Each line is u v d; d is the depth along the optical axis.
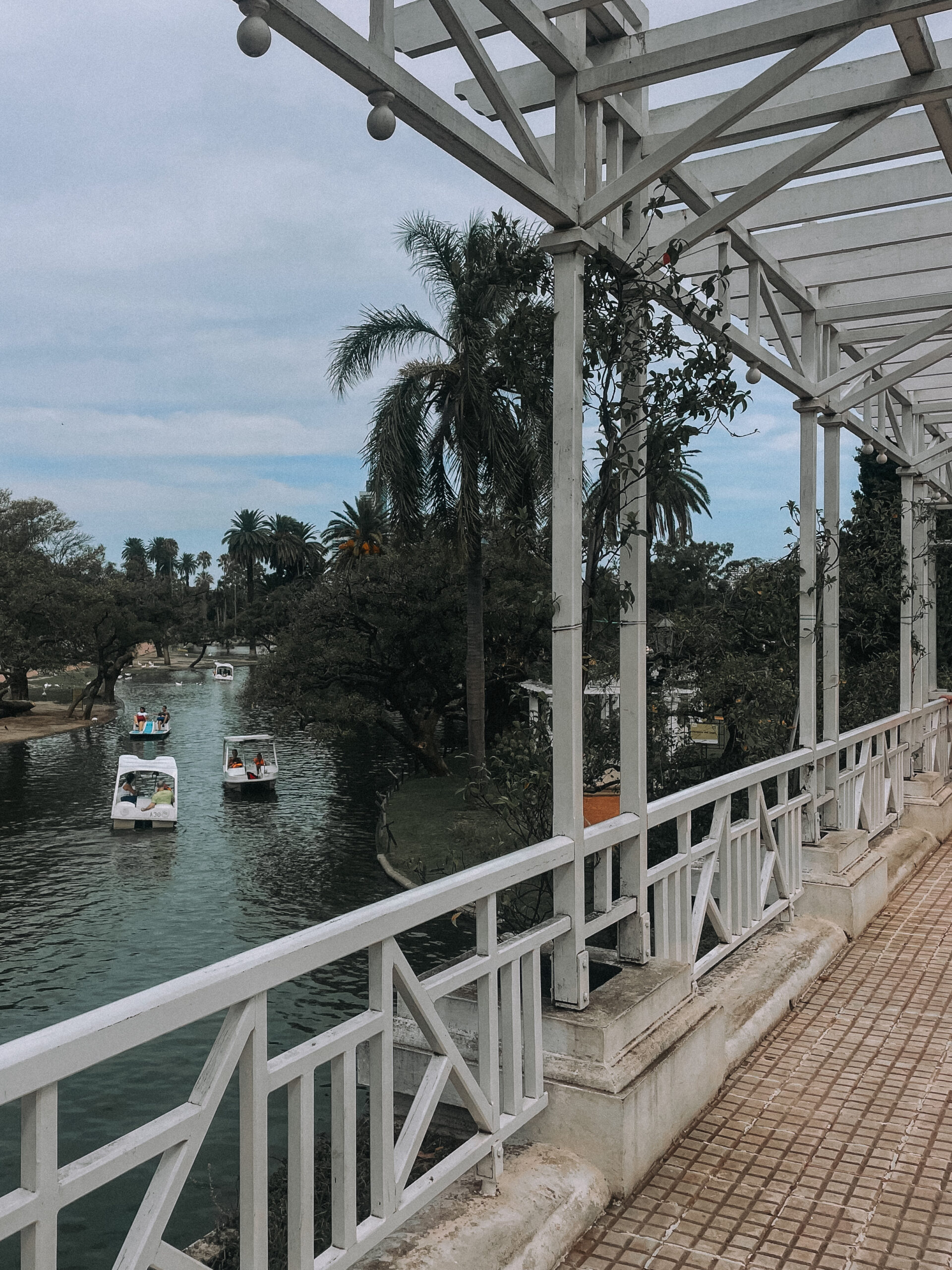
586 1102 2.83
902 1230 2.66
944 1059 3.82
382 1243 2.32
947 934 5.41
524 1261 2.38
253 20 1.81
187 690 76.75
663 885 3.63
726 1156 3.08
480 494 20.38
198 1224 8.38
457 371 19.83
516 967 2.71
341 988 15.93
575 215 2.96
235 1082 11.66
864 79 3.54
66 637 51.28
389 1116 2.15
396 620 27.06
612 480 3.50
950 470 9.19
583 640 3.68
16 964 17.77
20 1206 1.34
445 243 19.12
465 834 16.64
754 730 8.81
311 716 28.80
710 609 9.45
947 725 9.21
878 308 5.39
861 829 6.56
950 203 4.53
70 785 35.03
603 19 3.19
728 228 4.33
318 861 24.08
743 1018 4.01
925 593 8.73
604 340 3.19
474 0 3.08
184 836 27.23
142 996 1.56
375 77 2.06
